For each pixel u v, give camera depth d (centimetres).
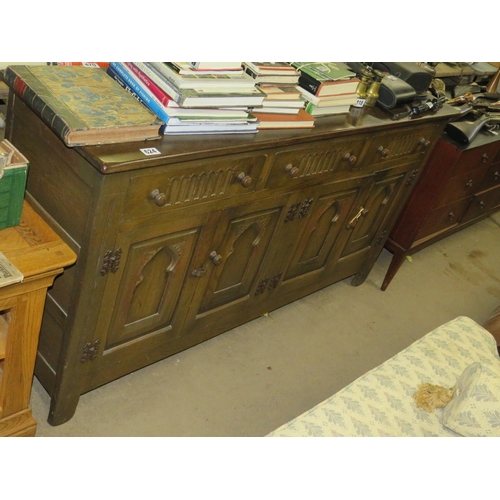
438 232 310
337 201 223
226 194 169
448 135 266
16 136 164
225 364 225
